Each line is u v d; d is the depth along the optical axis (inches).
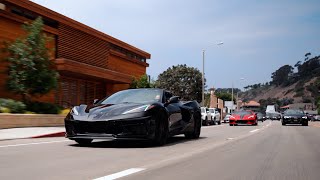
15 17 729.6
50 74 667.4
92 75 862.5
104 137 329.7
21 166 229.6
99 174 206.2
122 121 330.0
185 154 304.3
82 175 202.7
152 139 349.4
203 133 624.4
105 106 355.9
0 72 685.3
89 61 980.6
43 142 389.4
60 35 858.1
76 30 919.0
